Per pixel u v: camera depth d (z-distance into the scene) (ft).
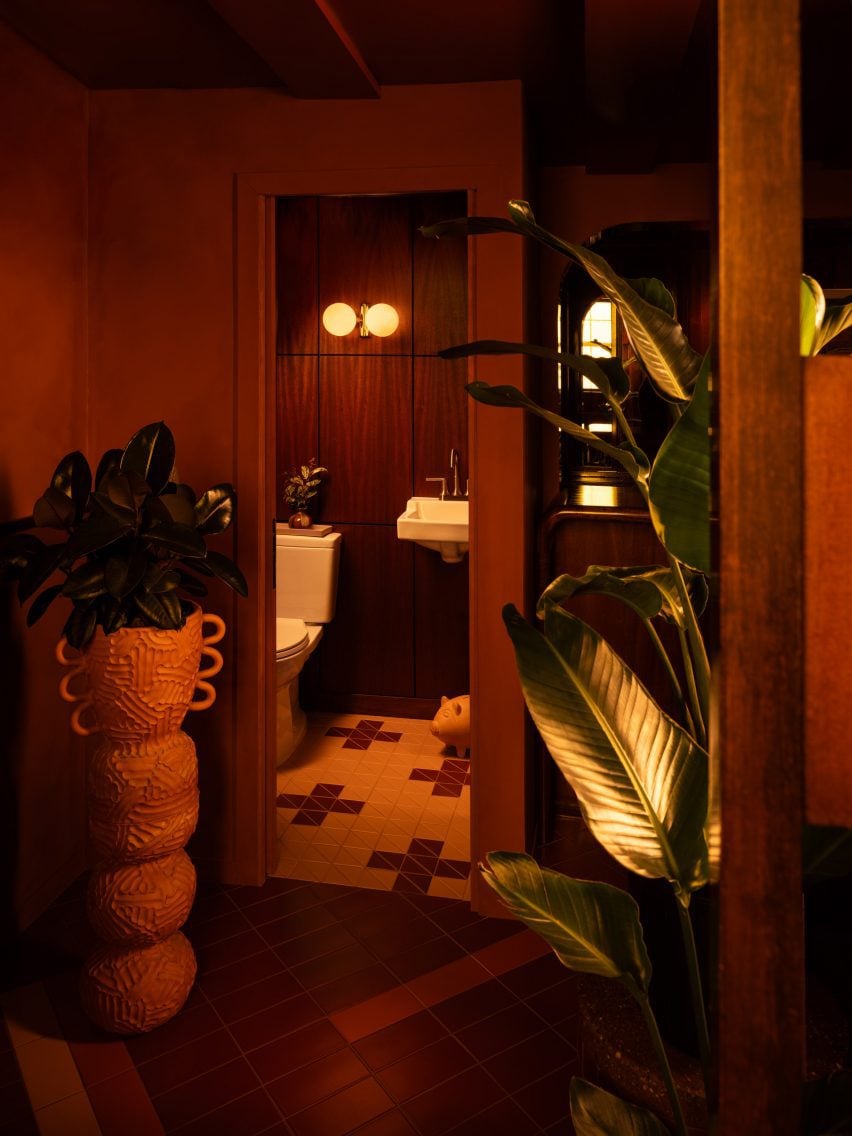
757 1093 1.88
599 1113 3.74
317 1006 7.88
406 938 8.91
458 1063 7.20
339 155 9.05
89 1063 7.18
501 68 8.51
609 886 3.82
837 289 9.39
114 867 7.48
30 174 8.47
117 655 7.18
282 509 15.14
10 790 8.66
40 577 6.82
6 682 8.55
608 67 7.87
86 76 9.04
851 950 6.28
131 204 9.41
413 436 14.57
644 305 3.78
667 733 3.71
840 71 8.27
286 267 14.64
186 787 7.59
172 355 9.48
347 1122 6.59
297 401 14.85
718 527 1.88
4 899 8.61
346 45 7.73
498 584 9.23
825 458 1.85
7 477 8.33
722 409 1.86
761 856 1.87
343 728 14.61
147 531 7.12
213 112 9.21
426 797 12.14
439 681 14.90
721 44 1.84
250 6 6.91
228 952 8.66
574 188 11.59
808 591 1.87
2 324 8.18
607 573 4.90
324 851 10.67
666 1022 4.55
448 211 14.12
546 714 3.72
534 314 10.64
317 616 14.58
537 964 8.48
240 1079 7.01
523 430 9.09
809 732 1.88
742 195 1.84
